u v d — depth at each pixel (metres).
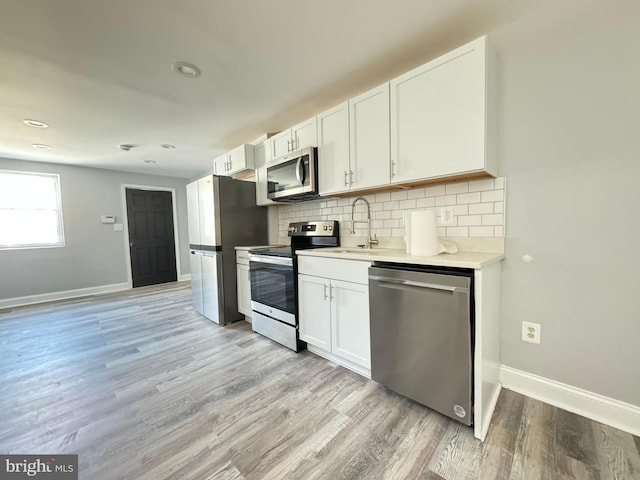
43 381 1.94
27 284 4.20
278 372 2.01
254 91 2.28
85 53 1.74
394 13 1.47
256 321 2.79
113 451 1.31
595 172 1.41
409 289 1.51
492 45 1.64
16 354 2.38
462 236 1.87
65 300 4.30
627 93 1.31
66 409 1.63
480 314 1.32
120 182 5.06
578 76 1.42
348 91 2.30
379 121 1.92
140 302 4.12
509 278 1.70
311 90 2.28
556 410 1.53
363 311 1.82
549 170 1.53
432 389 1.47
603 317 1.42
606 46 1.35
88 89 2.18
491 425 1.43
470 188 1.82
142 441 1.38
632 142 1.31
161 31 1.57
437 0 1.39
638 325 1.34
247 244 3.25
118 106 2.48
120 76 2.01
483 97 1.46
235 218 3.16
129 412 1.59
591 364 1.47
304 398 1.69
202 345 2.52
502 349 1.75
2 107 2.44
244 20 1.50
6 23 1.46
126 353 2.38
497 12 1.49
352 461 1.24
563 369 1.55
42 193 4.37
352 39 1.68
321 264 2.08
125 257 5.11
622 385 1.39
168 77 2.04
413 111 1.73
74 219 4.59
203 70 1.97
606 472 1.15
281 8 1.42
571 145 1.46
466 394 1.34
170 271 5.66
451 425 1.44
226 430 1.44
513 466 1.19
